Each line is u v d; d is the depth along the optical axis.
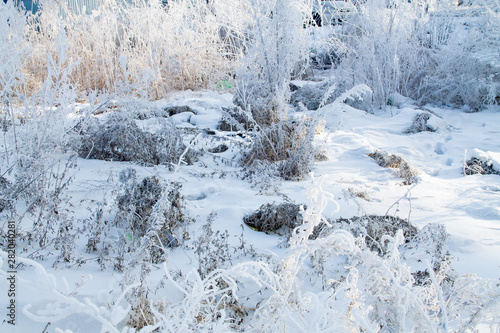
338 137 7.00
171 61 9.38
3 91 3.93
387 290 1.80
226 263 3.13
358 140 6.77
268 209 3.83
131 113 5.33
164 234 3.36
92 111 4.80
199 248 2.88
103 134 5.34
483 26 9.89
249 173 5.22
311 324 1.49
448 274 2.58
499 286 1.92
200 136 6.51
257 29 7.09
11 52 4.06
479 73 9.51
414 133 7.60
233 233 3.70
